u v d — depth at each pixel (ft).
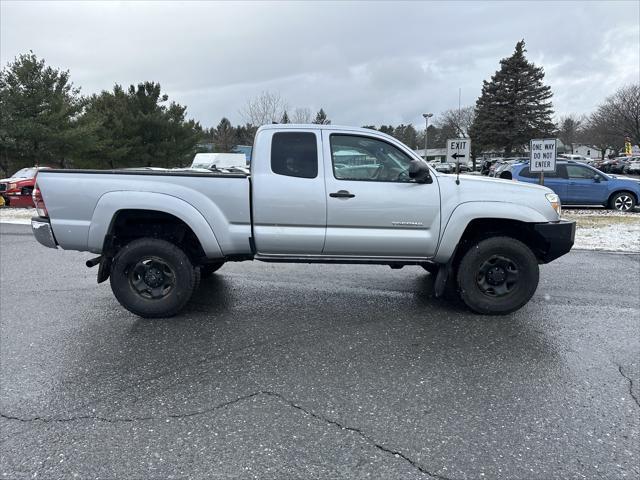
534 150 35.86
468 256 15.94
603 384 11.43
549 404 10.51
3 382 11.59
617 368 12.28
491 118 176.45
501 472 8.30
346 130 15.74
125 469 8.39
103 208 15.19
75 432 9.51
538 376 11.84
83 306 17.69
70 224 15.40
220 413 10.17
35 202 15.75
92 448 8.99
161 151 109.19
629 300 18.25
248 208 15.55
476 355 13.08
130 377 11.84
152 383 11.51
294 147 15.61
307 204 15.42
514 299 16.12
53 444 9.11
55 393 11.05
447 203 15.64
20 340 14.28
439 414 10.11
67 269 24.04
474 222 16.29
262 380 11.65
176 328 15.25
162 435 9.39
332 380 11.64
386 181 15.70
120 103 106.32
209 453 8.83
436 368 12.29
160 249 15.62
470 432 9.46
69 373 12.07
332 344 13.87
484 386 11.33
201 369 12.26
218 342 14.06
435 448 8.96
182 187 15.38
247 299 18.40
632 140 176.24
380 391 11.09
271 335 14.58
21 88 84.58
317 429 9.57
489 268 16.15
